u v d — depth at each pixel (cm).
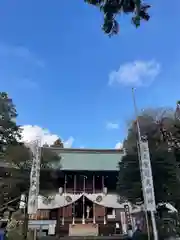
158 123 2366
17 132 2725
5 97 2650
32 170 2212
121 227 3766
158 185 2252
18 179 2509
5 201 2573
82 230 3781
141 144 1916
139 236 2414
